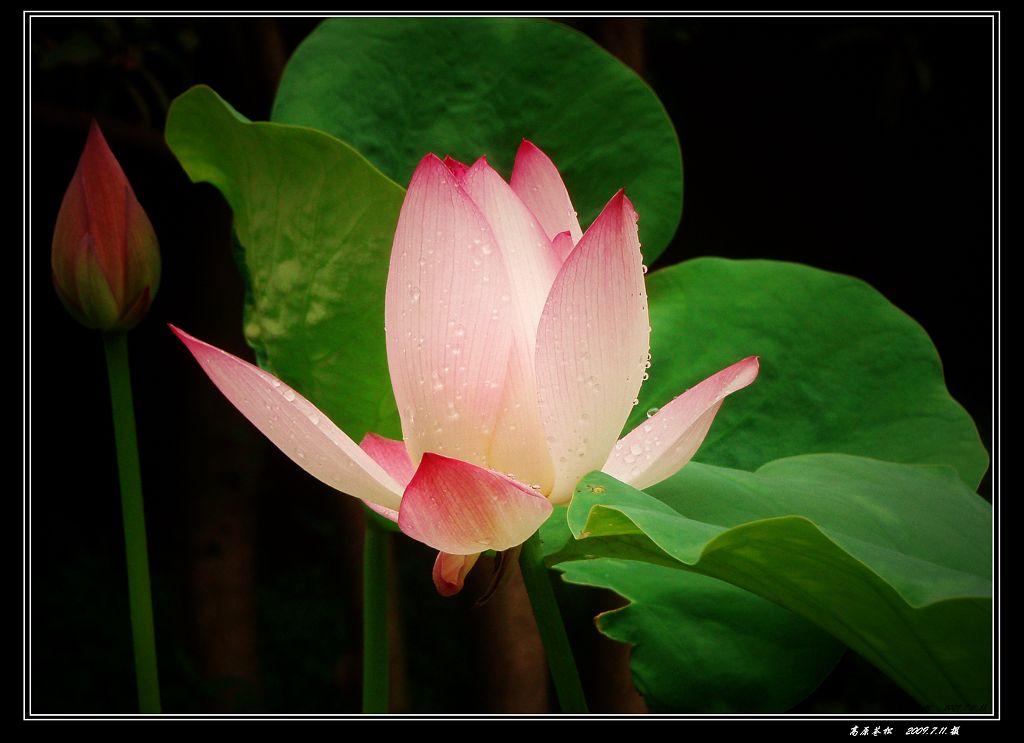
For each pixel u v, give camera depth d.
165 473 5.28
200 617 3.97
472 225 1.28
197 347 1.29
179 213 4.40
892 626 1.26
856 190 4.30
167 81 3.54
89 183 1.43
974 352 4.19
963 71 3.70
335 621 4.51
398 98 1.50
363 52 1.50
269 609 4.54
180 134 1.43
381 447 1.35
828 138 4.16
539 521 1.28
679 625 1.39
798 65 3.93
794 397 1.46
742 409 1.46
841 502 1.35
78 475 5.25
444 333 1.29
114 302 1.43
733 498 1.35
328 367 1.42
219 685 3.88
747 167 4.29
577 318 1.28
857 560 1.23
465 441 1.29
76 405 5.27
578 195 1.51
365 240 1.40
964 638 1.24
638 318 1.30
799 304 1.48
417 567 4.54
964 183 4.13
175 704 3.91
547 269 1.30
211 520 4.02
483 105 1.51
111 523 5.20
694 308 1.49
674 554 1.24
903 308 4.37
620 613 1.40
